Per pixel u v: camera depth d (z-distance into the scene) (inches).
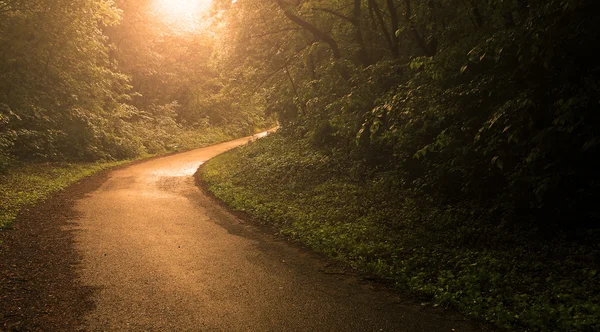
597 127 256.7
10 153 663.8
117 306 193.5
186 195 521.3
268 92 812.0
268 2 621.9
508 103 266.8
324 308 199.6
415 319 189.8
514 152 308.7
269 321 183.6
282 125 978.7
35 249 274.5
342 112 526.0
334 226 359.9
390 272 250.5
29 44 751.1
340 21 583.5
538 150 264.8
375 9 503.8
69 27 779.4
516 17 332.5
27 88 759.1
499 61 303.0
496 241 297.4
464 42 345.7
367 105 488.7
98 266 246.8
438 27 423.5
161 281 227.1
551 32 242.8
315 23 612.7
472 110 350.3
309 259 282.2
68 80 832.9
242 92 763.4
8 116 662.5
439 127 389.7
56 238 303.0
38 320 176.7
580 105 240.5
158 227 350.3
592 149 273.1
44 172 629.3
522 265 250.8
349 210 408.2
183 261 263.4
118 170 756.6
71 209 406.0
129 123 1106.1
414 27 447.2
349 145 573.9
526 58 269.6
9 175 560.4
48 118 758.5
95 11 840.3
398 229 346.6
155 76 1341.0
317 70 629.6
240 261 270.1
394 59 490.3
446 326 183.0
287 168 625.9
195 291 215.0
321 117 643.5
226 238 327.6
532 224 309.9
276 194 504.4
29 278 223.8
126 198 481.1
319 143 697.6
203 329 174.1
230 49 723.4
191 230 346.3
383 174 490.6
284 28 653.3
